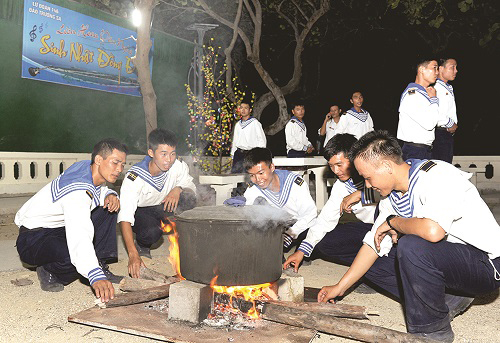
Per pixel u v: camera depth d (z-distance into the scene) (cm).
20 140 975
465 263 274
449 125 567
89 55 1052
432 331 277
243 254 280
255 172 377
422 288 271
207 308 301
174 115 1255
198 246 284
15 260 488
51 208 354
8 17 900
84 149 1084
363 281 388
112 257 402
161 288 333
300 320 288
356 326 275
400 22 1473
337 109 1012
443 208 260
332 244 405
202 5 1162
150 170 445
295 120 1009
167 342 283
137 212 476
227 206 314
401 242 276
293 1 1291
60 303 353
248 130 920
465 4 1170
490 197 983
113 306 316
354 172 356
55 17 978
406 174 271
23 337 290
